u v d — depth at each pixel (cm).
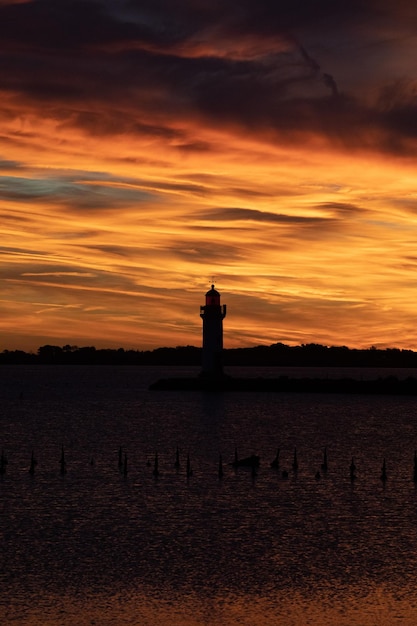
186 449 9881
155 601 4134
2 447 10038
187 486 7162
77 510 6116
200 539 5253
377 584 4400
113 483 7319
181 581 4419
